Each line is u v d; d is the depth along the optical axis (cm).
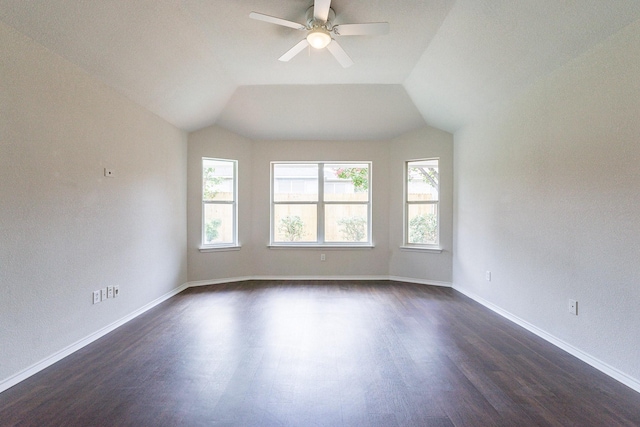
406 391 208
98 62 277
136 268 355
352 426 175
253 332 307
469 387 213
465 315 359
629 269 213
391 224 536
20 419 179
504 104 352
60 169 253
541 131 293
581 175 249
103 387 212
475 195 419
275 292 456
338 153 537
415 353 263
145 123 372
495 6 248
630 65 210
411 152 518
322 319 344
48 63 241
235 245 526
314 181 550
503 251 356
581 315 251
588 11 216
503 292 356
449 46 316
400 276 530
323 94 445
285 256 541
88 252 284
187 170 482
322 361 249
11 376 214
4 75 209
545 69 280
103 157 302
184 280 475
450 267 491
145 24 265
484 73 326
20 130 220
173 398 200
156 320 342
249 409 189
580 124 249
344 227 550
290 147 538
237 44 324
